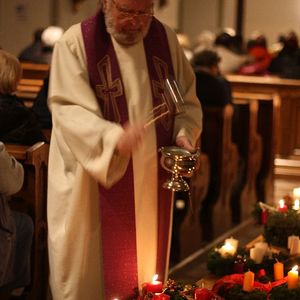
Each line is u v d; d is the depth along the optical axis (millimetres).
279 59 9727
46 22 12016
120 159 3250
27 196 4000
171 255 5652
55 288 3521
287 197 5223
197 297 3592
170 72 3562
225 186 6441
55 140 3488
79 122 3230
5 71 3969
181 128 3529
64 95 3309
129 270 3553
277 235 4719
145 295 3457
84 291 3514
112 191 3461
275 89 8586
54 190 3471
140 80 3443
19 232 3811
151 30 3525
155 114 3480
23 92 6461
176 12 14609
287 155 8688
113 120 3416
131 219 3504
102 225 3490
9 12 11797
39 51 8117
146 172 3471
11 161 3545
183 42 9680
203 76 6195
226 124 6246
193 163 3361
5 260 3590
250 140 6922
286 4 14828
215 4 14953
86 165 3240
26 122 4094
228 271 4172
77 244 3461
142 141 3322
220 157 6285
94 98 3320
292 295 3541
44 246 4238
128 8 3285
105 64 3410
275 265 4055
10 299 4074
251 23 15039
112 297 3547
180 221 5688
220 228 6402
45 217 4234
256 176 7328
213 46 9766
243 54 10055
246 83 8609
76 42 3393
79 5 12438
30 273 4031
